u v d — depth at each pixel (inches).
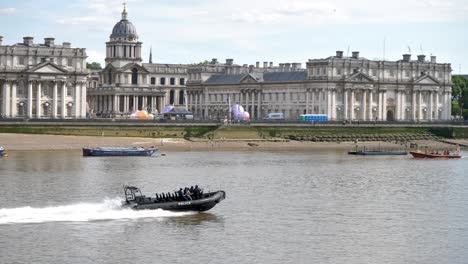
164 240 5482.3
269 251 5246.1
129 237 5536.4
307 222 6161.4
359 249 5324.8
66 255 5059.1
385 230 5910.4
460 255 5216.5
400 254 5216.5
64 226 5807.1
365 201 7214.6
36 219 6003.9
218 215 6353.3
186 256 5093.5
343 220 6259.8
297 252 5226.4
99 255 5078.7
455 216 6505.9
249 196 7386.8
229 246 5359.3
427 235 5757.9
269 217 6328.7
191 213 6358.3
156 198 6387.8
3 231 5625.0
